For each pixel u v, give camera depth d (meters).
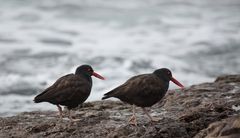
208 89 13.66
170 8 35.50
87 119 11.81
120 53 24.70
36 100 11.50
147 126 10.99
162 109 12.46
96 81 19.88
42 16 32.72
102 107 12.92
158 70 11.64
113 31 29.47
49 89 11.60
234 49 25.88
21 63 23.17
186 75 21.64
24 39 27.39
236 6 36.53
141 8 35.34
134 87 11.03
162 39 27.59
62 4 35.56
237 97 12.86
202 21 31.73
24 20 31.75
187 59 24.16
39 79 20.84
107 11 34.25
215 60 24.17
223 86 13.95
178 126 10.58
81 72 12.16
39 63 23.25
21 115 12.75
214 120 10.85
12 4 35.09
